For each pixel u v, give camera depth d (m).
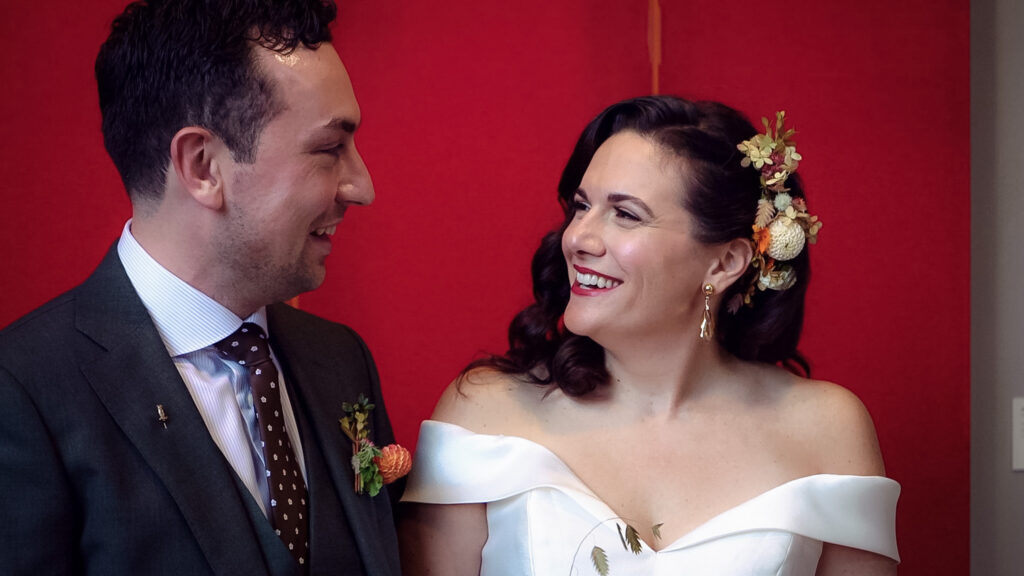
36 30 2.74
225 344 1.59
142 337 1.50
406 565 2.02
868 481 2.02
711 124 1.97
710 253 1.99
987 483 3.13
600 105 3.07
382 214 3.02
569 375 2.05
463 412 2.09
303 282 1.61
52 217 2.77
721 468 2.02
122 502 1.40
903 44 3.06
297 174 1.52
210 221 1.51
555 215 3.09
